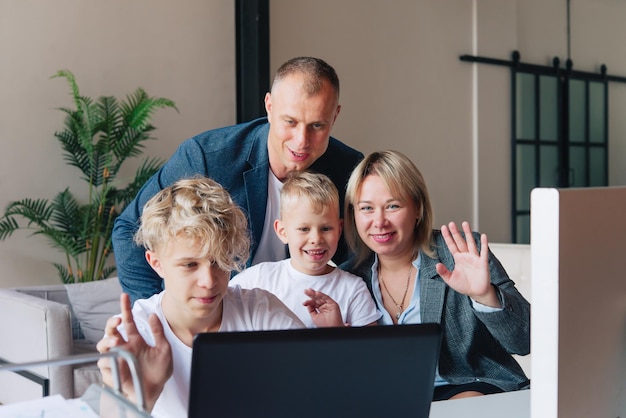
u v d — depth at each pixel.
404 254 2.13
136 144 4.83
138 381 1.05
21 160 4.85
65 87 4.99
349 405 1.09
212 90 5.60
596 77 8.17
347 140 6.43
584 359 1.08
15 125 4.82
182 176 2.55
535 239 1.05
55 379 3.36
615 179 8.34
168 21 5.39
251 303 1.64
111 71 5.15
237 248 1.46
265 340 1.02
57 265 4.88
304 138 2.34
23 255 4.91
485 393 1.97
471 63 7.38
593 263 1.08
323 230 2.20
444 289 2.04
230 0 5.68
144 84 5.29
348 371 1.07
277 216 2.57
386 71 6.68
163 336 1.29
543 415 1.07
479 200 7.42
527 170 7.73
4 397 3.62
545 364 1.06
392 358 1.09
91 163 4.78
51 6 4.92
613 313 1.12
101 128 4.71
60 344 3.37
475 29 7.36
